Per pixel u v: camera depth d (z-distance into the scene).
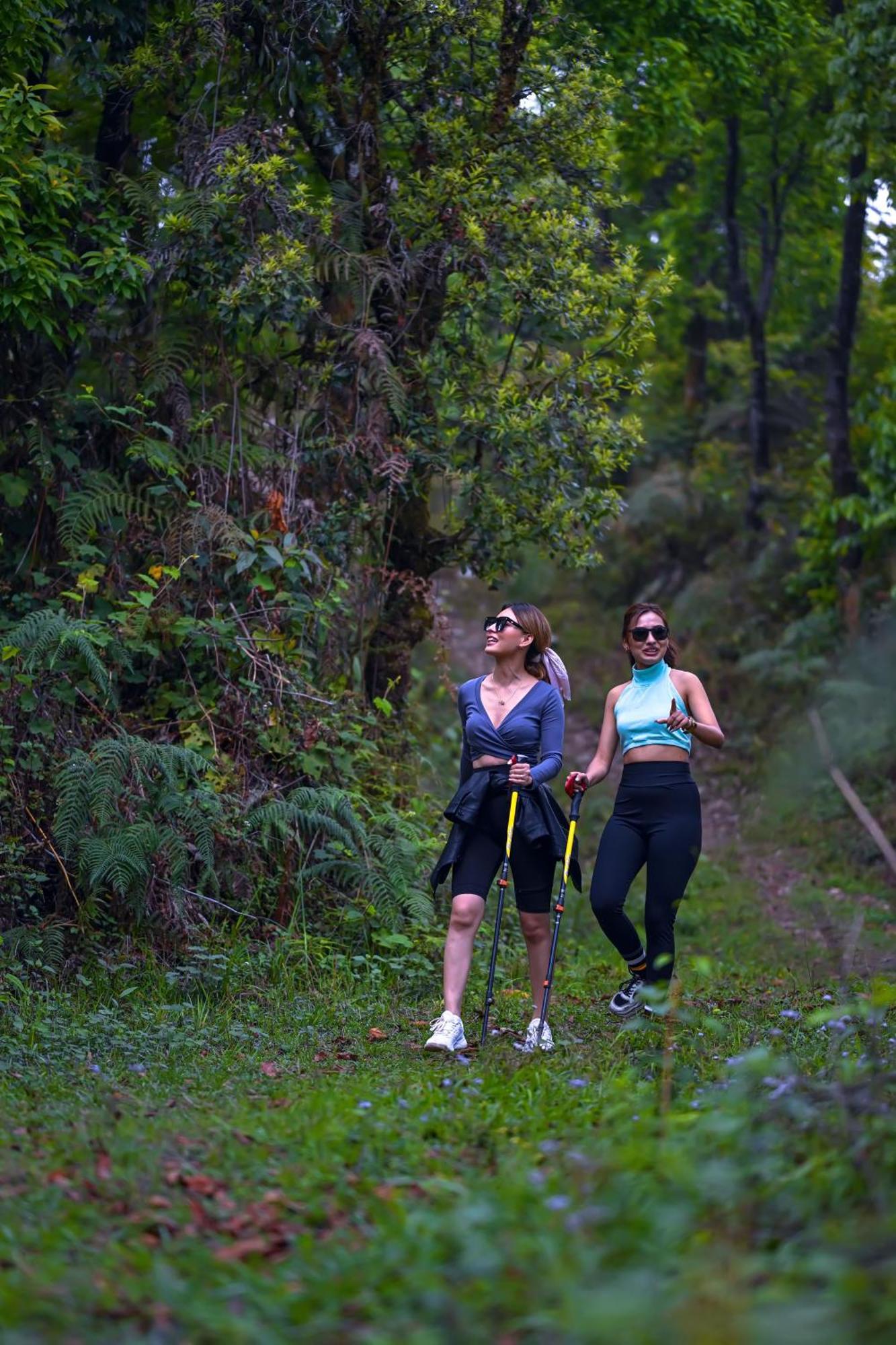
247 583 7.82
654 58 12.63
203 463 7.99
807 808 13.55
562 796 14.77
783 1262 2.52
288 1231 2.98
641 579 21.80
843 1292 2.20
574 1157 3.17
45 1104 4.21
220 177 7.99
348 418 8.43
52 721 6.92
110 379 8.25
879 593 15.55
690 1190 2.85
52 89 7.34
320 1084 4.59
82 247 8.23
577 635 21.02
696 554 21.27
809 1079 4.21
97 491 7.81
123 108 8.67
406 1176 3.37
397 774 8.66
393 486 8.18
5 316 7.39
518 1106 4.13
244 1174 3.40
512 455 8.59
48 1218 3.04
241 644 7.59
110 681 7.08
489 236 8.48
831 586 16.66
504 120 8.75
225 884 7.19
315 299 8.01
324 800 7.24
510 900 8.78
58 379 8.00
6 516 7.91
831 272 20.17
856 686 13.83
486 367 8.90
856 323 19.64
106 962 6.43
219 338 8.30
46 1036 5.17
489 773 5.76
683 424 23.20
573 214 8.84
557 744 5.77
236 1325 2.32
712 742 5.95
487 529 8.84
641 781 5.97
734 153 17.45
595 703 18.64
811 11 14.48
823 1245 2.54
